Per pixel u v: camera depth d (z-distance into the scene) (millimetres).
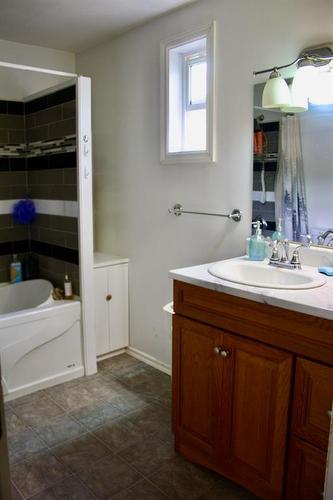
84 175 2602
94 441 2102
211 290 1707
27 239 3285
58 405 2428
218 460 1811
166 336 2785
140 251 2891
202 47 2441
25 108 3113
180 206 2543
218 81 2230
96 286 2859
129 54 2779
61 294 2783
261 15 2004
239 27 2102
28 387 2543
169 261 2684
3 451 767
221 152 2270
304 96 1818
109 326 2982
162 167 2633
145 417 2309
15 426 2223
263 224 2109
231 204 2260
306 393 1448
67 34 2844
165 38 2496
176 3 2326
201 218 2432
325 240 1869
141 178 2803
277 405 1540
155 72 2600
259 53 2033
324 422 1407
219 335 1705
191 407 1889
